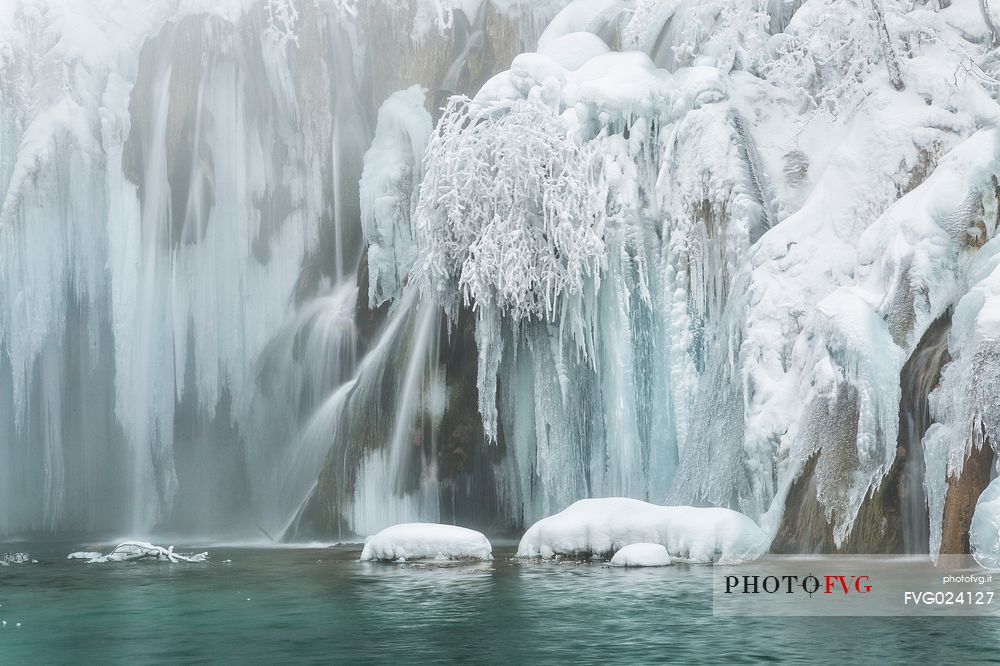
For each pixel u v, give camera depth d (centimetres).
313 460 2673
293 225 2964
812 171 2142
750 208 2083
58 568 1811
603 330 2186
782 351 1902
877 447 1648
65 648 996
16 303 3066
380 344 2477
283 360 2811
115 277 3017
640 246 2177
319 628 1067
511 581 1371
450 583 1370
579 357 2194
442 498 2334
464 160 2262
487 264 2195
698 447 1988
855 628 1014
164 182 2992
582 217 2183
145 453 2964
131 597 1346
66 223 3094
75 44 3186
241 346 2933
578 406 2203
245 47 3022
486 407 2220
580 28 2647
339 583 1420
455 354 2345
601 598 1209
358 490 2366
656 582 1334
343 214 2927
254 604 1248
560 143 2216
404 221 2698
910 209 1803
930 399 1593
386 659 911
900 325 1708
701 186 2141
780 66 2247
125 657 950
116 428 3061
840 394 1698
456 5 2980
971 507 1476
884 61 2117
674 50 2353
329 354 2717
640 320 2169
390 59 2977
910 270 1731
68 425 3089
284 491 2720
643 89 2241
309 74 3003
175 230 2973
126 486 3011
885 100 2059
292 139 3003
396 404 2366
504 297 2197
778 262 1970
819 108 2169
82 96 3150
